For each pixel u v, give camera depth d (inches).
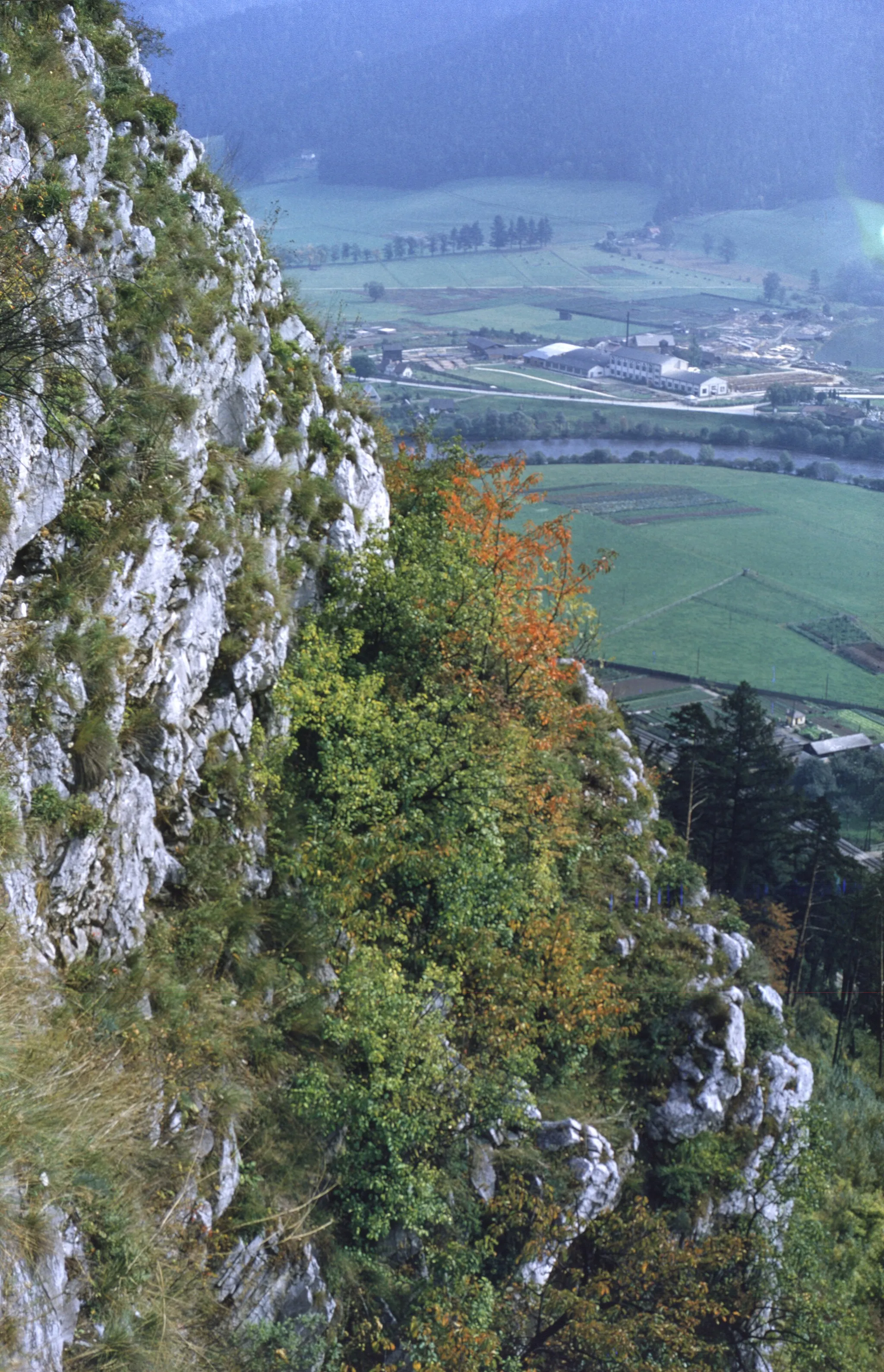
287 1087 738.2
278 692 887.7
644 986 1143.0
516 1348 820.0
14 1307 434.3
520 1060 914.1
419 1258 781.3
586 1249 927.0
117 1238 514.0
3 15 836.6
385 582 1109.1
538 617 1187.3
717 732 2578.7
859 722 6309.1
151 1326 519.2
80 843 603.5
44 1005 558.9
